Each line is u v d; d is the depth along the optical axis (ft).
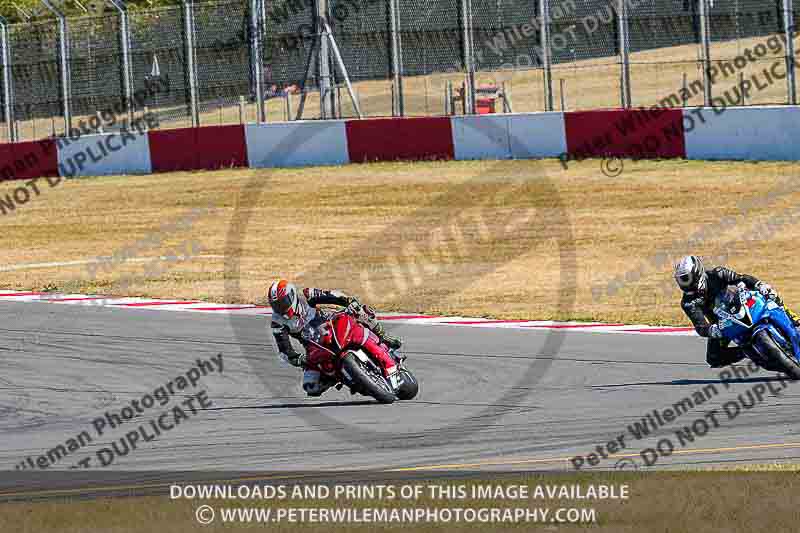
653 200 289.33
